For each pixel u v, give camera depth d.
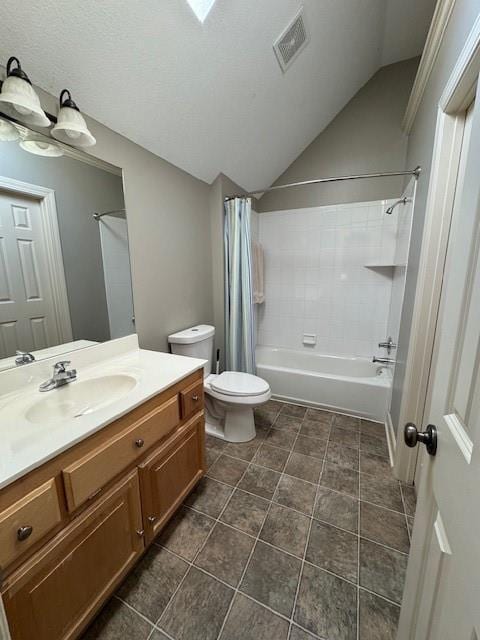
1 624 0.63
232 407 1.90
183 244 2.00
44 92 1.12
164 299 1.86
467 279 0.52
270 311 3.06
